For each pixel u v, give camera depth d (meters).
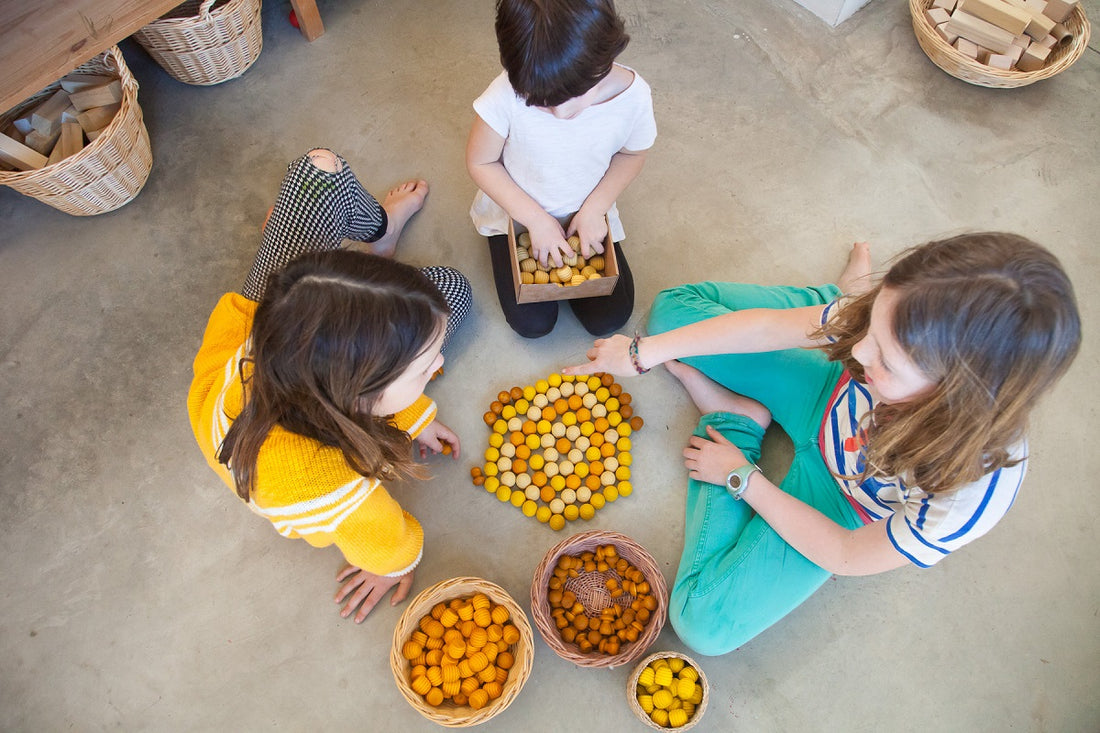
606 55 1.22
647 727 1.61
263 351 1.04
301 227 1.63
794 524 1.49
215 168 2.10
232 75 2.18
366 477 1.23
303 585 1.71
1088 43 2.38
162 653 1.64
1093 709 1.65
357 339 1.01
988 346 1.00
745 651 1.68
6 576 1.69
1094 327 1.99
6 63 1.63
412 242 2.06
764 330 1.49
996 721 1.64
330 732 1.59
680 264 2.06
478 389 1.90
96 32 1.67
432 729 1.60
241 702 1.61
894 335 1.07
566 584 1.67
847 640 1.70
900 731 1.63
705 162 2.18
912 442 1.16
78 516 1.74
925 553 1.31
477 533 1.76
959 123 2.26
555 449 1.80
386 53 2.28
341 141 2.16
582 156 1.56
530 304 1.86
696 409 1.90
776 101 2.27
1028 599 1.74
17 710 1.59
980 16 2.21
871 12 2.41
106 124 1.93
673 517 1.79
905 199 2.15
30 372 1.87
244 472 1.16
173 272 1.98
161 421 1.83
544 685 1.63
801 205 2.14
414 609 1.50
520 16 1.18
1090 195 2.17
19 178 1.72
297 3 2.15
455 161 2.16
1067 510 1.81
